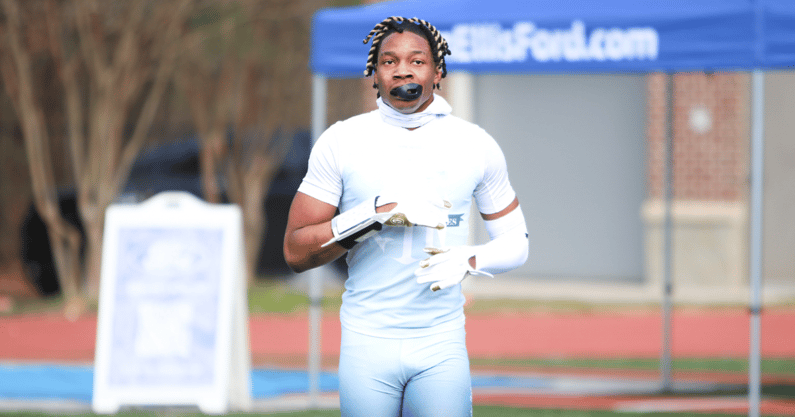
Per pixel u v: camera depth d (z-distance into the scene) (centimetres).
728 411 2195
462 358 1113
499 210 1166
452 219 1120
